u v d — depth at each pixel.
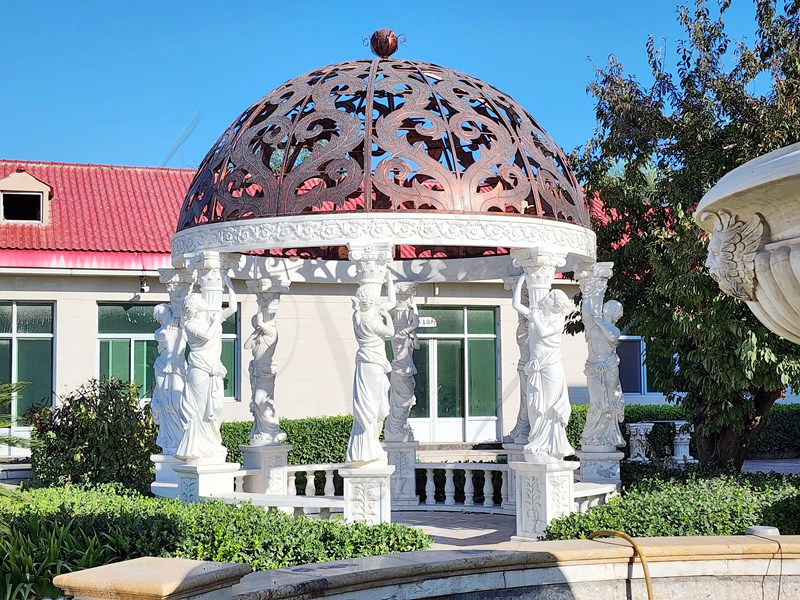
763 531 7.05
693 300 11.91
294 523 8.01
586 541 6.93
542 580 6.50
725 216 5.16
